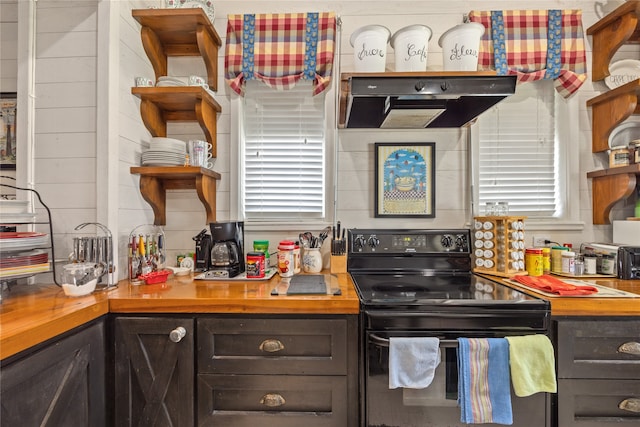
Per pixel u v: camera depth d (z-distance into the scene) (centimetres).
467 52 140
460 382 106
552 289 121
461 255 169
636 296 116
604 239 179
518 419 110
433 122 172
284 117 189
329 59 176
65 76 140
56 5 140
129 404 114
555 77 177
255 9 184
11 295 119
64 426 95
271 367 114
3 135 154
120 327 115
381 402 111
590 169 181
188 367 114
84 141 139
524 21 176
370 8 184
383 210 182
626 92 160
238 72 180
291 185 188
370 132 184
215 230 156
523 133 185
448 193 183
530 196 185
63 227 139
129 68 153
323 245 182
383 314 111
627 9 159
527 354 106
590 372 112
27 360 83
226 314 115
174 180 179
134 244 142
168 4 164
